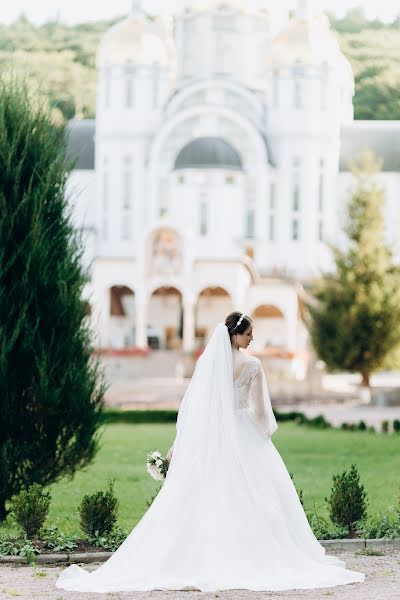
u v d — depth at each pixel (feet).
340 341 176.86
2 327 49.88
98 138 284.00
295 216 277.44
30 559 40.19
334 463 88.69
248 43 297.12
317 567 35.86
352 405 171.12
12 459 50.67
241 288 228.84
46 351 50.90
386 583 35.35
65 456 52.34
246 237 273.95
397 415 151.84
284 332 240.53
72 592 34.01
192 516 35.37
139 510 59.06
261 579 34.37
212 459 36.06
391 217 286.05
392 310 176.24
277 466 37.24
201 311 242.17
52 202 52.49
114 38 286.87
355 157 291.58
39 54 338.75
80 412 51.98
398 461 90.68
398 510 49.03
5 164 51.19
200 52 296.71
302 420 135.33
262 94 293.43
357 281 178.91
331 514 46.14
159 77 285.43
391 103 328.90
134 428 129.39
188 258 226.79
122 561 35.65
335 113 280.92
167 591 33.55
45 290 51.08
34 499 43.70
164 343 241.76
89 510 43.55
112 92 283.79
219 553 34.68
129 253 280.72
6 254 50.52
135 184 281.54
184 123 279.28
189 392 37.22
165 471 38.52
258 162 274.98
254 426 37.17
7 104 52.60
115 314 244.22
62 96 334.24
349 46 334.24
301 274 272.72
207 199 264.31
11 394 50.37
